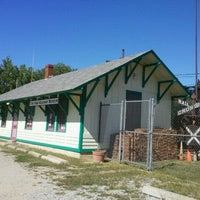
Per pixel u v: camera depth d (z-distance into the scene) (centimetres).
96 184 818
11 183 806
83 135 1359
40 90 1738
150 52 1519
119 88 1533
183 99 1844
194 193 747
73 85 1344
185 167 1215
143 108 1633
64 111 1473
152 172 1047
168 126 1753
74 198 669
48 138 1617
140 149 1334
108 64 1653
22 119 2005
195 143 1503
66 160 1248
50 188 758
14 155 1397
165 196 686
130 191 750
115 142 1392
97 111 1424
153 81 1705
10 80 4588
